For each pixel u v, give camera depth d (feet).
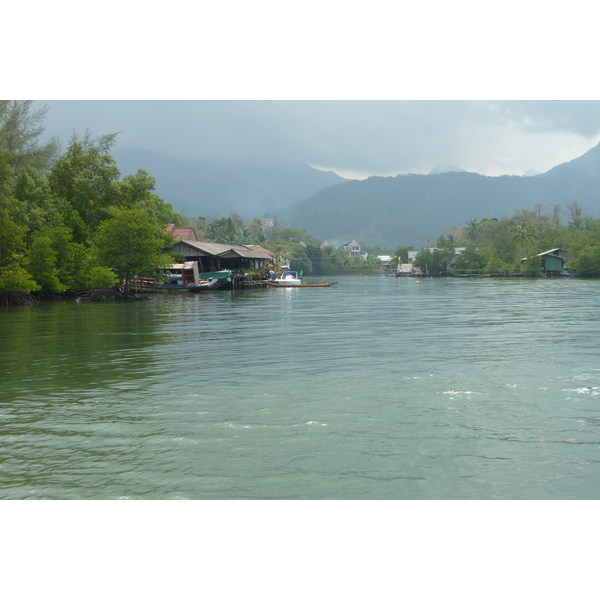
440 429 32.45
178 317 108.78
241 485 25.12
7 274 140.77
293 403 38.52
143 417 35.22
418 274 556.10
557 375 47.91
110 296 168.66
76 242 188.55
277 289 264.72
